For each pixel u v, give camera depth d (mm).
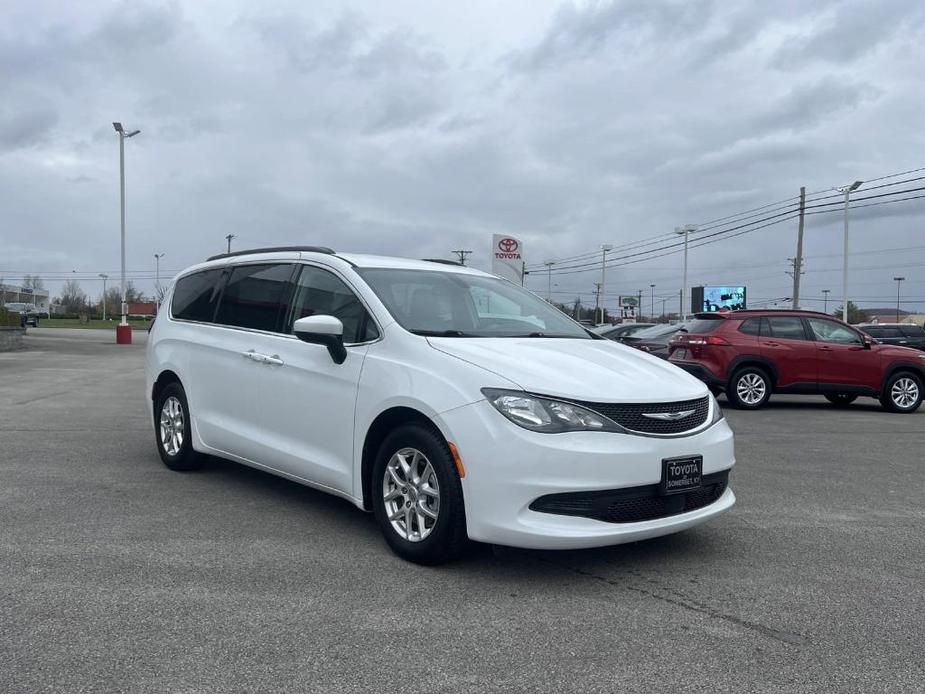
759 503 5969
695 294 54281
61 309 118375
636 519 4129
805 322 13000
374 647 3299
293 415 5234
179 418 6633
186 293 6840
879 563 4531
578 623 3586
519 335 5133
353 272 5188
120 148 32812
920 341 28281
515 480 3908
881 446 8969
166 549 4551
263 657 3188
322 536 4859
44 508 5418
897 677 3107
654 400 4199
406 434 4363
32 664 3094
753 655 3283
